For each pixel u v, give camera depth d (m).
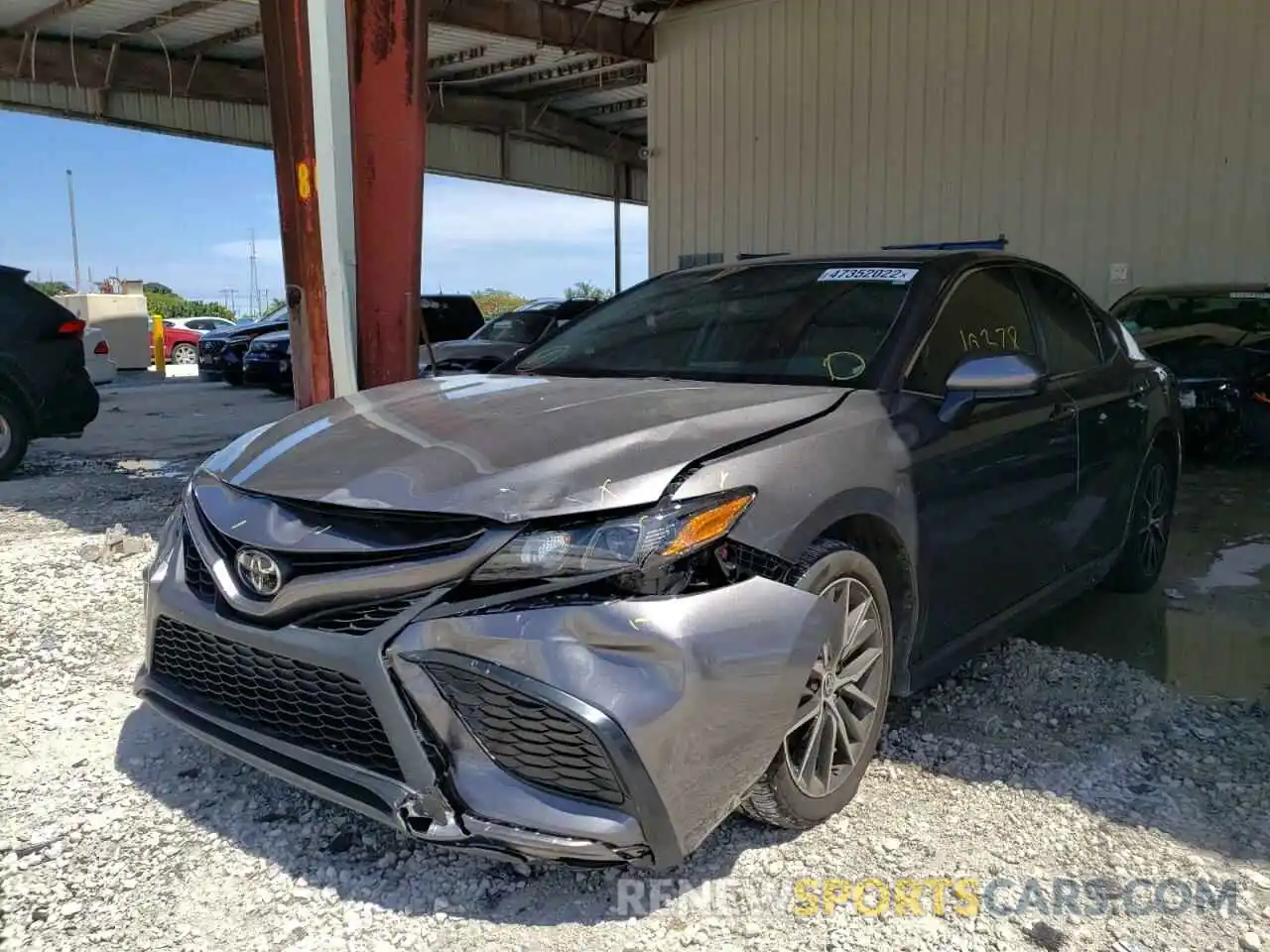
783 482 2.59
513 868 2.64
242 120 17.64
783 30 13.77
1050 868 2.64
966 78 12.43
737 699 2.34
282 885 2.58
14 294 8.59
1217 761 3.23
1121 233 11.61
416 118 5.47
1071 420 3.94
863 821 2.86
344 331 5.39
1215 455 8.63
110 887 2.57
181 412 14.23
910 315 3.43
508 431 2.71
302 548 2.43
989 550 3.43
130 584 5.04
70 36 14.48
